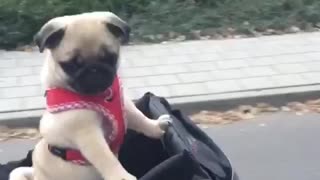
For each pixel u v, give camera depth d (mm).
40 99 2998
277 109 2926
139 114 1417
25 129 2801
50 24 1213
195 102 2906
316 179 2285
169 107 1601
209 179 1295
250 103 2945
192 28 4039
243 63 3418
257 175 2322
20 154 2570
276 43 3783
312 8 4207
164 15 4160
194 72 3299
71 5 4070
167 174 1268
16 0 4059
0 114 2840
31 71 3414
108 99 1282
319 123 2771
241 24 4086
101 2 4176
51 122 1261
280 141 2604
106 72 1217
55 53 1230
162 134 1429
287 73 3234
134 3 4242
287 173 2334
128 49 3744
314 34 3961
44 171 1326
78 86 1217
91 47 1209
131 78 3223
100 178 1312
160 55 3613
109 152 1229
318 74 3207
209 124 2787
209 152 1450
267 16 4168
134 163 1528
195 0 4371
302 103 2973
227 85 3090
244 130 2721
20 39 3887
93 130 1237
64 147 1275
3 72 3408
